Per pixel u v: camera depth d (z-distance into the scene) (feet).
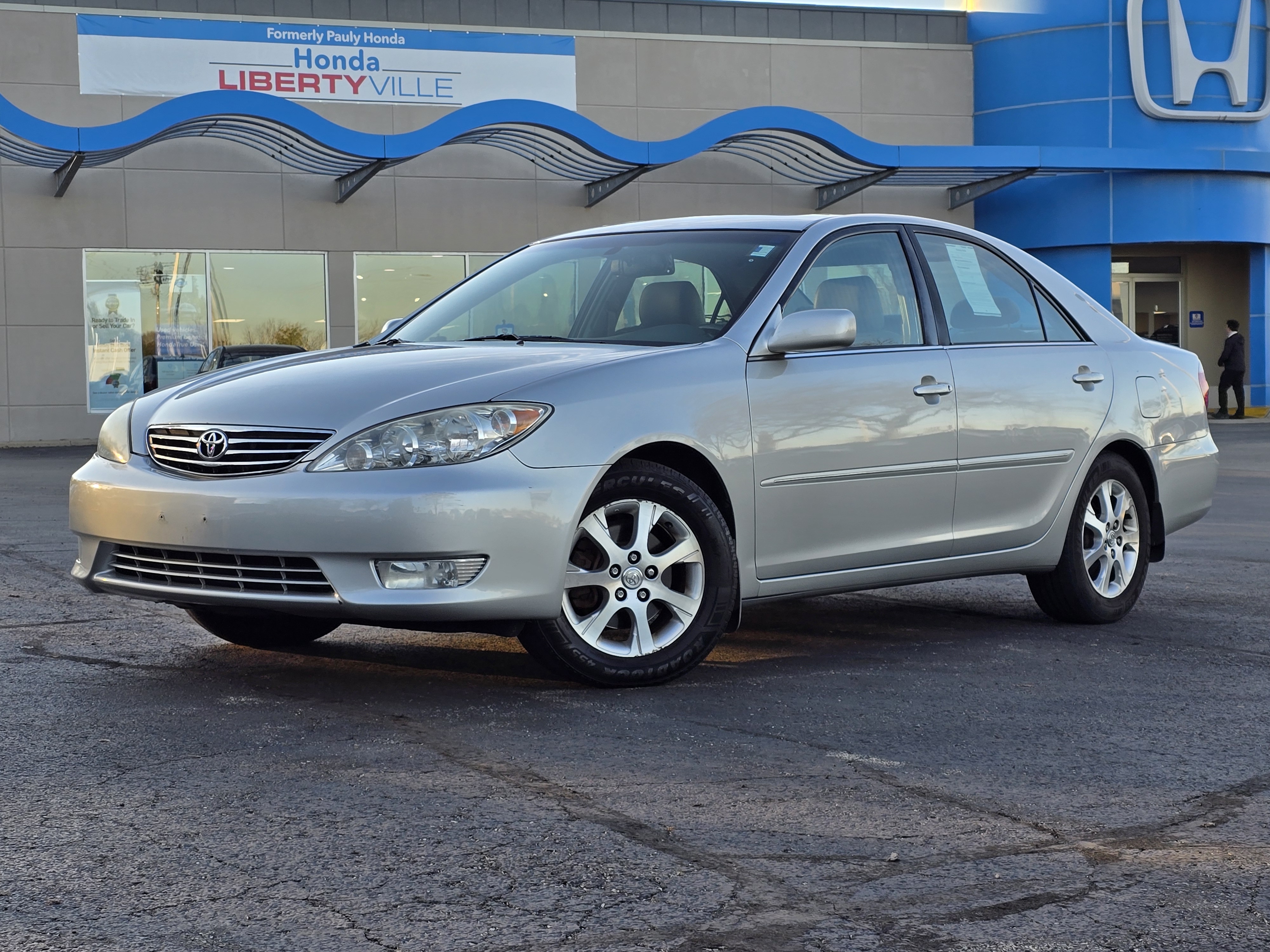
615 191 78.18
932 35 87.76
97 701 14.29
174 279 74.08
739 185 83.15
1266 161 86.17
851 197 85.10
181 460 14.47
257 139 73.92
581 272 18.02
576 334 17.08
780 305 16.55
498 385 14.34
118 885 9.14
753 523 15.83
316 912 8.68
